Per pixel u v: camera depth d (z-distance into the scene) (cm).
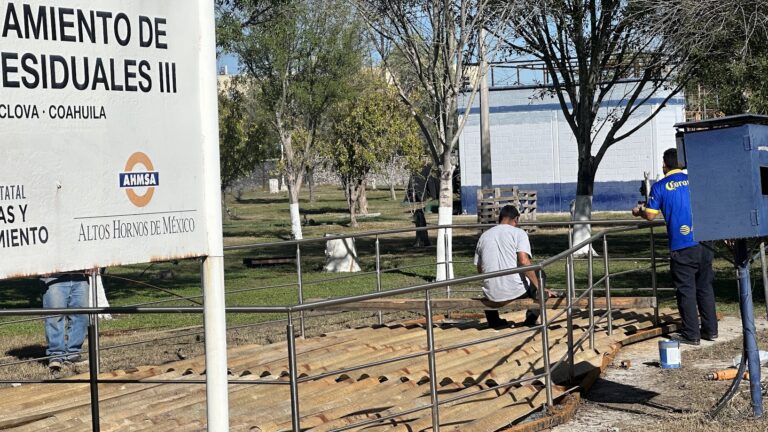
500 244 1076
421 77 2116
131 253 423
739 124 681
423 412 720
